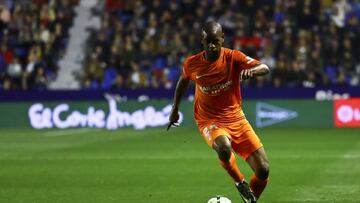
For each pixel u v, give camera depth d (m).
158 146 68.69
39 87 100.00
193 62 31.36
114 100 94.50
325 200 37.00
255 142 31.31
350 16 104.44
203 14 105.06
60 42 106.38
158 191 40.62
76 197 38.53
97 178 46.34
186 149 65.44
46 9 107.56
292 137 77.69
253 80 96.62
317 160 55.75
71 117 94.56
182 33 103.50
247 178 46.81
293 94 93.88
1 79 100.88
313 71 96.75
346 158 56.97
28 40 104.44
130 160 56.91
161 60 101.44
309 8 104.06
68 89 97.06
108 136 81.12
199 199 37.91
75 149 66.56
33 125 94.88
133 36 104.38
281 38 100.81
